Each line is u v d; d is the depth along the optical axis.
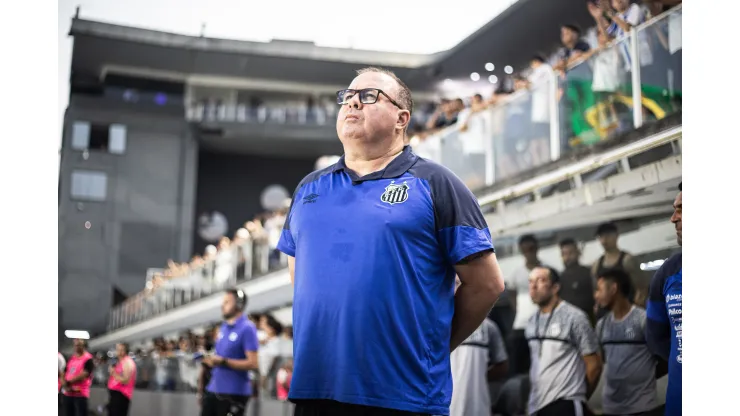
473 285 1.79
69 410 5.40
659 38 4.11
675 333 3.21
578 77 4.78
